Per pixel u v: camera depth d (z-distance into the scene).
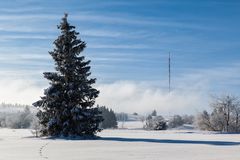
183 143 40.50
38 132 56.84
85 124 51.44
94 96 53.22
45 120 52.66
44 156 26.67
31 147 34.56
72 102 52.12
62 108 52.03
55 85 52.81
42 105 52.53
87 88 52.94
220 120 104.38
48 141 43.84
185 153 29.00
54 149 32.53
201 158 25.41
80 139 48.47
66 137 50.34
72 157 25.98
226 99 104.69
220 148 33.94
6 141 43.72
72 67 52.91
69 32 53.59
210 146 36.22
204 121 105.88
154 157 26.00
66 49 53.44
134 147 34.72
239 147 35.06
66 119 52.00
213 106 106.00
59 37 53.62
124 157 25.95
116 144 38.56
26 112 145.50
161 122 117.94
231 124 104.12
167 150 31.55
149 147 34.72
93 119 52.12
